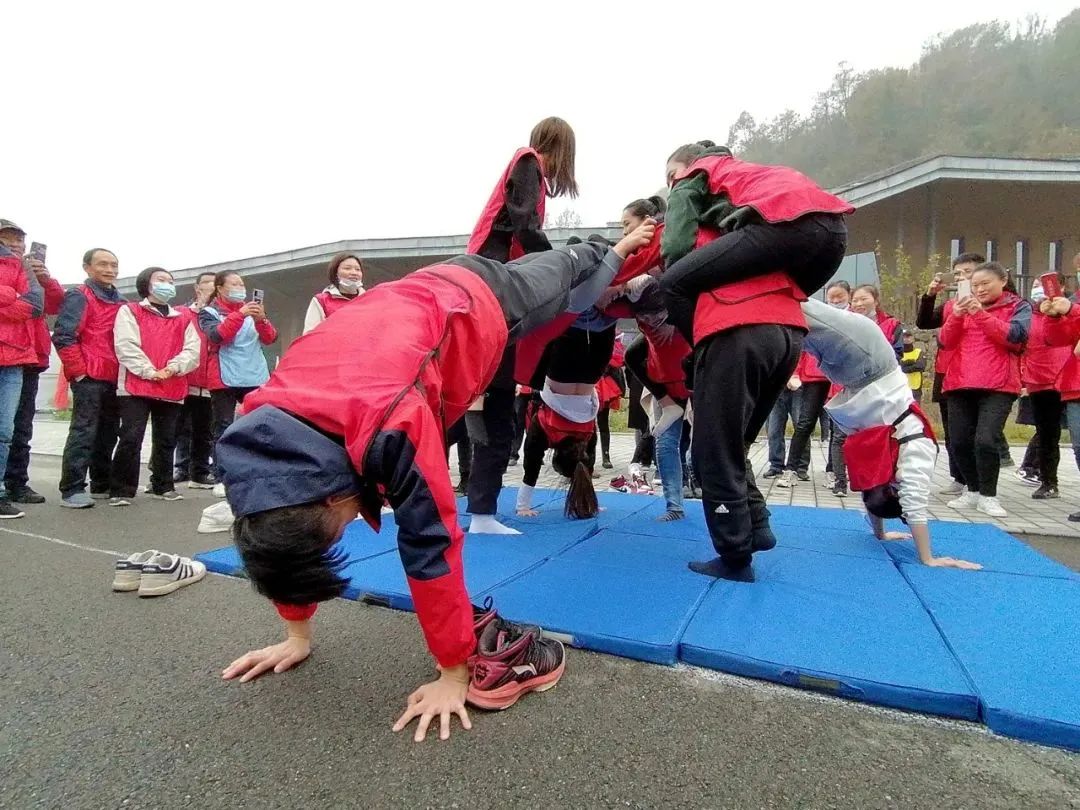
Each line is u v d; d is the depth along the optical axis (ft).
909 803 4.39
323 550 4.84
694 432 8.66
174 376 16.31
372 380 5.14
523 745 5.11
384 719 5.52
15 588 9.12
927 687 5.54
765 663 6.09
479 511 11.73
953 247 44.27
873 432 9.89
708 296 8.36
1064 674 5.76
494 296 7.44
